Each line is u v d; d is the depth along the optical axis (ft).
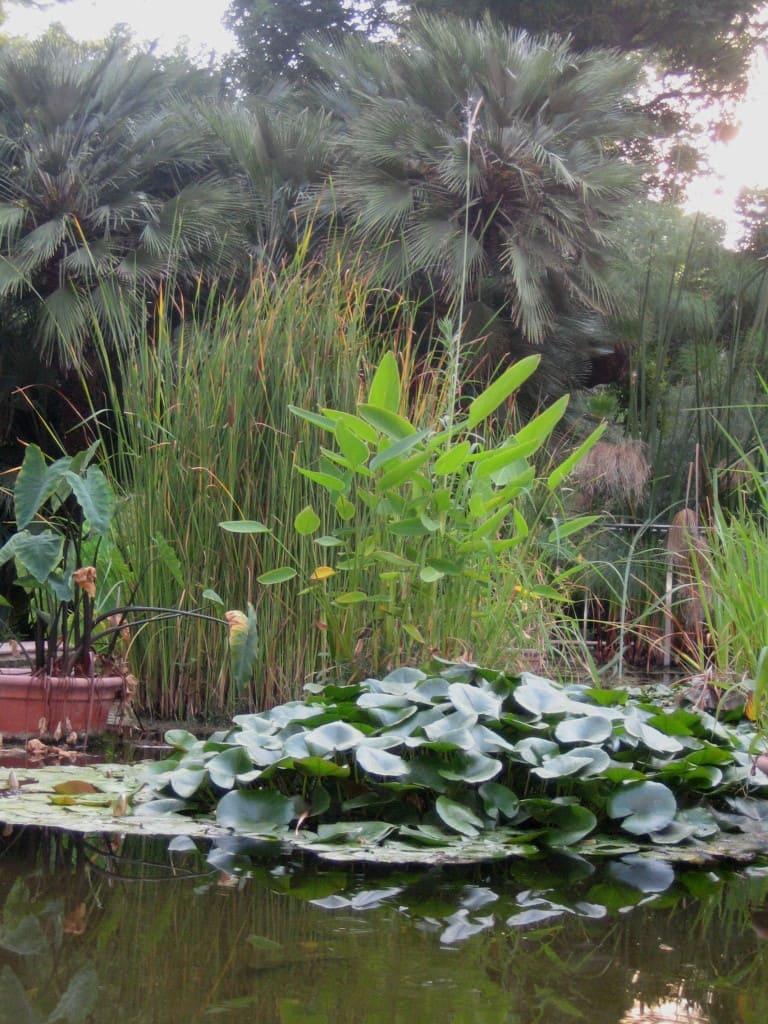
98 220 24.77
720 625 9.11
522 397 26.58
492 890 5.21
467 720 6.78
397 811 6.53
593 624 18.62
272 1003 3.51
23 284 24.14
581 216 25.54
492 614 10.47
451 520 10.18
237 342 11.34
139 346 11.87
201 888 5.03
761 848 6.30
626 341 28.35
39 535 9.57
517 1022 3.40
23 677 9.44
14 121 26.73
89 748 9.14
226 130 27.40
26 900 4.74
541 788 6.86
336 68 30.32
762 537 9.18
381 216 23.15
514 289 24.98
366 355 11.83
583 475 19.39
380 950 4.13
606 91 26.84
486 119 25.05
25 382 26.21
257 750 6.72
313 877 5.32
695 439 21.31
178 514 10.99
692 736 7.60
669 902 5.08
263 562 10.87
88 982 3.67
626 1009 3.56
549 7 45.09
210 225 24.66
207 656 10.93
